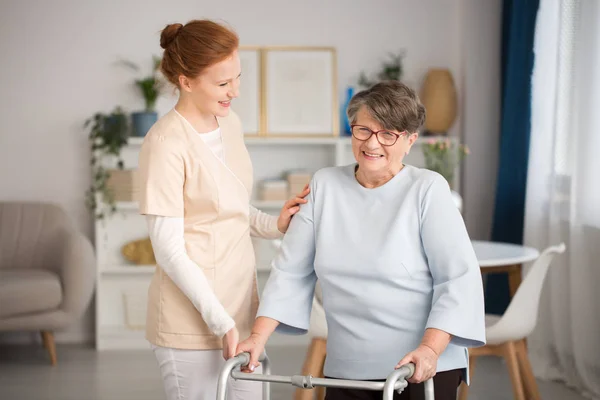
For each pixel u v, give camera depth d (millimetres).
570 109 4293
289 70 5625
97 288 5395
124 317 5621
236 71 2121
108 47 5633
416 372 1814
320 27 5715
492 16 5531
